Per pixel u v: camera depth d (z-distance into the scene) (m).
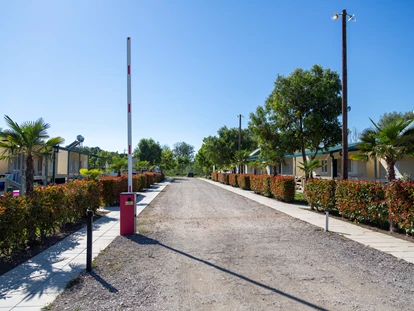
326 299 4.09
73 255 6.12
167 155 61.97
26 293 4.26
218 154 44.06
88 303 3.95
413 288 4.48
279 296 4.19
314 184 12.80
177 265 5.55
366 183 9.24
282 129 19.91
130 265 5.53
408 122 9.38
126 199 8.15
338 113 18.78
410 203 7.32
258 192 21.89
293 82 18.58
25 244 6.49
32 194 6.85
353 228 9.06
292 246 6.95
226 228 9.13
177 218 11.06
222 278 4.89
